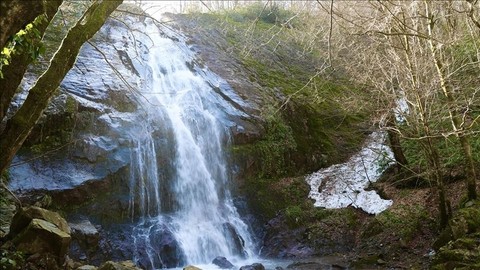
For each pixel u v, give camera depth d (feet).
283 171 44.80
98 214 32.35
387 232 34.50
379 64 31.76
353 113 51.65
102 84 39.42
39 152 32.24
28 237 21.84
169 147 39.06
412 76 28.73
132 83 42.04
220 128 43.34
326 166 47.44
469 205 31.40
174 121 40.81
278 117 47.42
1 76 14.82
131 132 37.37
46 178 31.17
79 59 41.52
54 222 24.17
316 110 52.54
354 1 40.70
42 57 39.06
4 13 11.73
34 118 17.92
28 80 35.76
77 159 33.47
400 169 40.04
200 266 32.68
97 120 36.14
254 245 37.68
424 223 33.96
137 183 35.58
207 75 49.70
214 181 40.81
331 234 36.63
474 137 36.29
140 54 47.16
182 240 34.14
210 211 39.06
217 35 58.49
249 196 41.24
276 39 62.85
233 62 54.34
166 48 50.31
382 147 45.27
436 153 31.32
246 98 48.21
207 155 41.24
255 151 43.70
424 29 30.22
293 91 54.13
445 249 26.13
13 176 29.94
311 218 39.06
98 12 20.16
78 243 28.81
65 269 22.81
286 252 36.09
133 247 31.76
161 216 36.14
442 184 31.24
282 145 45.62
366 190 40.65
